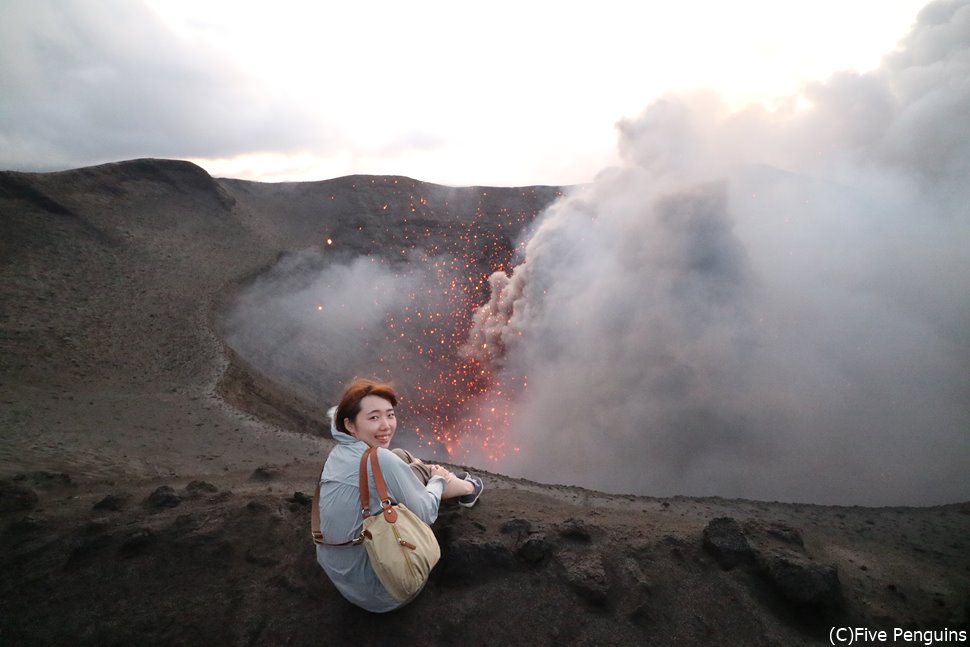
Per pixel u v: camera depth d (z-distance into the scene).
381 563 2.27
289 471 6.05
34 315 15.01
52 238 21.03
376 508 2.37
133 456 7.43
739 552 3.25
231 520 3.52
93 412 9.68
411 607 2.81
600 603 2.90
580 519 3.72
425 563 2.37
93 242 22.05
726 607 2.94
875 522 4.75
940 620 3.04
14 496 4.23
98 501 4.23
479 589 2.96
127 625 2.78
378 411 2.59
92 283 18.70
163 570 3.14
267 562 3.17
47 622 2.83
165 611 2.85
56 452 7.12
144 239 23.84
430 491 2.70
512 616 2.82
